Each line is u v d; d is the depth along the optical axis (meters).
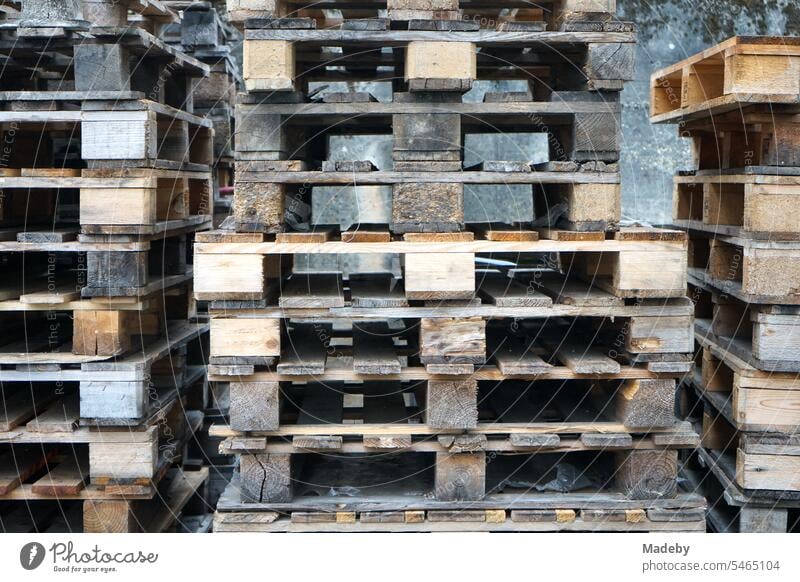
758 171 3.56
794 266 3.55
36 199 4.38
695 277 4.50
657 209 6.94
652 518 3.48
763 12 6.69
